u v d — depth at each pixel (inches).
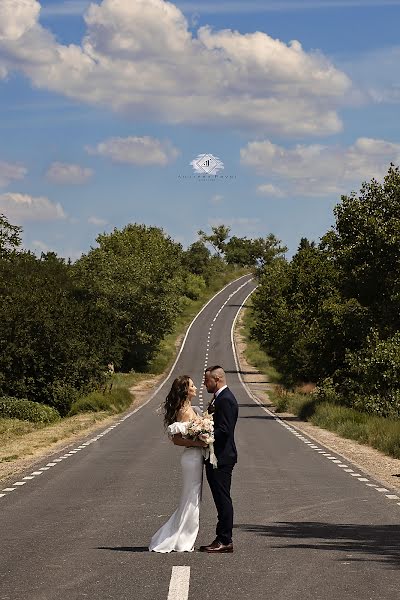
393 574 461.4
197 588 424.2
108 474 967.0
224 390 528.7
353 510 707.4
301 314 2778.1
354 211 2251.5
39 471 997.8
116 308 4739.2
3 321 2517.2
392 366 1996.8
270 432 1737.2
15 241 3809.1
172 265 5570.9
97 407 2459.4
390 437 1341.0
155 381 4269.2
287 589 423.5
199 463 525.7
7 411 2078.0
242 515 679.1
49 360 2568.9
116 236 5984.3
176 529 524.7
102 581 438.9
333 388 2326.5
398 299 2151.8
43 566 477.7
